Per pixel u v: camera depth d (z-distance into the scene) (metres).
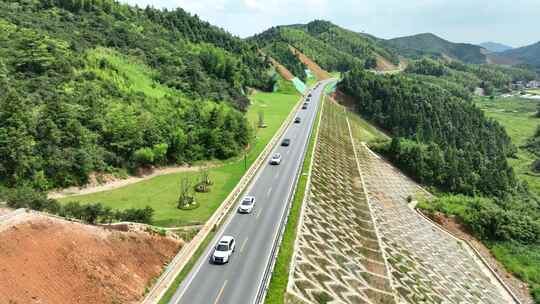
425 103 157.50
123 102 73.06
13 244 27.69
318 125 103.06
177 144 70.38
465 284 56.72
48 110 57.78
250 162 74.81
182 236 42.41
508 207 86.00
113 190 57.50
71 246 30.80
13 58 69.25
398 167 107.00
